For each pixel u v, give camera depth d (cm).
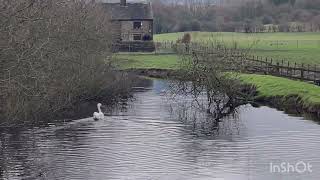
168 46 11450
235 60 5022
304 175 2661
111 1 11731
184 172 2692
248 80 5897
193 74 4756
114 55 6394
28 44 2780
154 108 4762
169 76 6278
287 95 4972
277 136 3547
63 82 4012
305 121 4116
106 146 3216
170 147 3225
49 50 3238
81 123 3909
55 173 2661
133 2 11719
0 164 2808
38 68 3178
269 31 15288
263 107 4919
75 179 2570
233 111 4647
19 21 2688
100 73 4938
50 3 3559
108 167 2770
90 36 4625
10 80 2630
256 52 9612
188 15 17050
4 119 3241
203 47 6094
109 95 5266
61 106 4009
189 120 4188
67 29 4047
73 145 3222
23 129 3622
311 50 10075
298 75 6222
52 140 3344
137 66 8138
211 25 16262
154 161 2903
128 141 3362
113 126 3847
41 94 3466
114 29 6956
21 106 3219
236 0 18138
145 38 11419
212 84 4644
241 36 13725
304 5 17762
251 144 3312
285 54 9275
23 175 2623
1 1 2611
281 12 17550
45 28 3378
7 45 2639
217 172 2711
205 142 3375
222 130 3778
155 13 16488
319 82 5591
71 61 4041
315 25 15850
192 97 5325
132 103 5059
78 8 4638
